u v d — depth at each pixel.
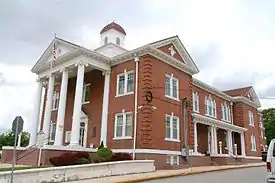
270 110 70.00
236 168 25.89
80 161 17.42
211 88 35.88
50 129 29.36
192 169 21.94
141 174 17.36
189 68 27.17
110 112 24.42
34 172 12.78
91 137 25.42
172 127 23.94
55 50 26.06
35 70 29.17
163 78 24.06
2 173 11.70
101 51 31.05
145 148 20.86
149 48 22.78
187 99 26.58
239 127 37.88
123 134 22.72
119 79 24.78
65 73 25.27
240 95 41.91
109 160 19.16
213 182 14.59
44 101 32.03
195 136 28.16
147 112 21.56
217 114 37.12
